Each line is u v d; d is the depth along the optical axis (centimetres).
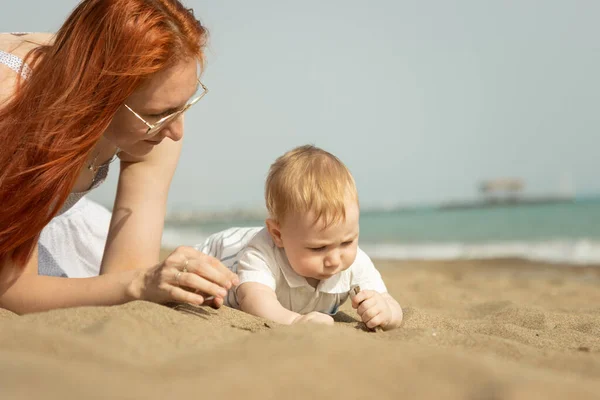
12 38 254
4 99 226
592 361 169
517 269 796
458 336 201
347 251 257
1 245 219
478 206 3991
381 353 138
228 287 224
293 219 252
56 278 232
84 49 214
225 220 2988
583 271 751
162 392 108
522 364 164
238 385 115
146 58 212
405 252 1207
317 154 266
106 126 219
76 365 122
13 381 108
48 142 213
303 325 175
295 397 114
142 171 279
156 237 276
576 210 2452
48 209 220
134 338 163
